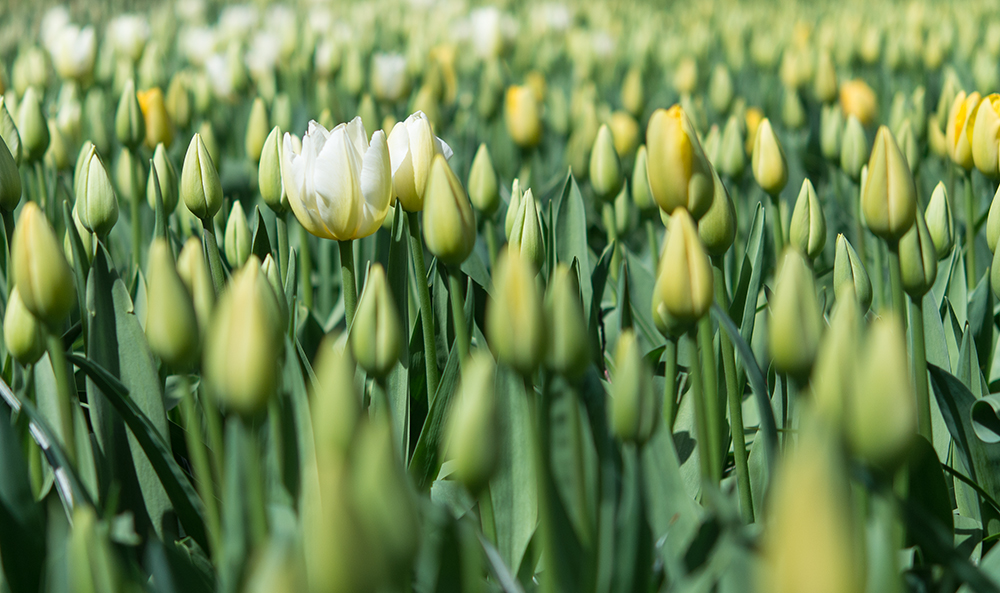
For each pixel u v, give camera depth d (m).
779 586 0.92
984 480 1.28
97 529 1.05
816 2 6.51
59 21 3.74
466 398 1.04
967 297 1.48
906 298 1.46
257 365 1.06
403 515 0.99
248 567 1.09
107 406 1.25
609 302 1.61
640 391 1.08
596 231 2.15
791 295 1.08
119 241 1.82
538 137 2.03
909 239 1.22
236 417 1.08
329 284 1.64
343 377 1.03
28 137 1.57
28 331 1.20
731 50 4.10
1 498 1.15
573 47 4.19
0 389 1.20
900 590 1.03
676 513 1.17
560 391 1.16
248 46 4.42
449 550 1.08
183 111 2.25
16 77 2.52
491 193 1.43
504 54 3.97
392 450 0.99
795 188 2.19
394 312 1.15
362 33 4.64
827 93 2.44
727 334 1.24
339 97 3.28
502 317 1.08
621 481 1.18
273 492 1.23
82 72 2.59
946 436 1.34
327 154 1.26
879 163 1.19
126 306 1.26
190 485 1.20
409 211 1.29
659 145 1.21
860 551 0.98
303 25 5.01
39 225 1.12
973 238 1.55
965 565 1.03
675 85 3.43
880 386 1.01
